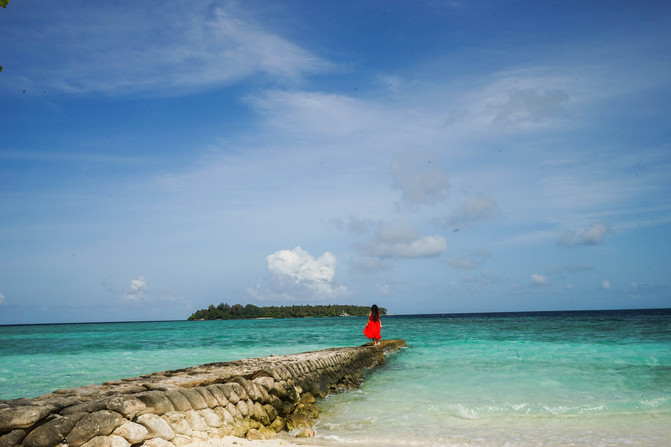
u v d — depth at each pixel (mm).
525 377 12930
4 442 4414
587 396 10617
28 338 39781
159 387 6988
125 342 30375
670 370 13734
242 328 57812
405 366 16609
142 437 5387
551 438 7320
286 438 7504
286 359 12859
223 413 6988
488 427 8141
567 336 26312
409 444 7020
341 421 8812
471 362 16312
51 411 4906
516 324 44781
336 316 190375
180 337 35750
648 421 8445
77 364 17047
